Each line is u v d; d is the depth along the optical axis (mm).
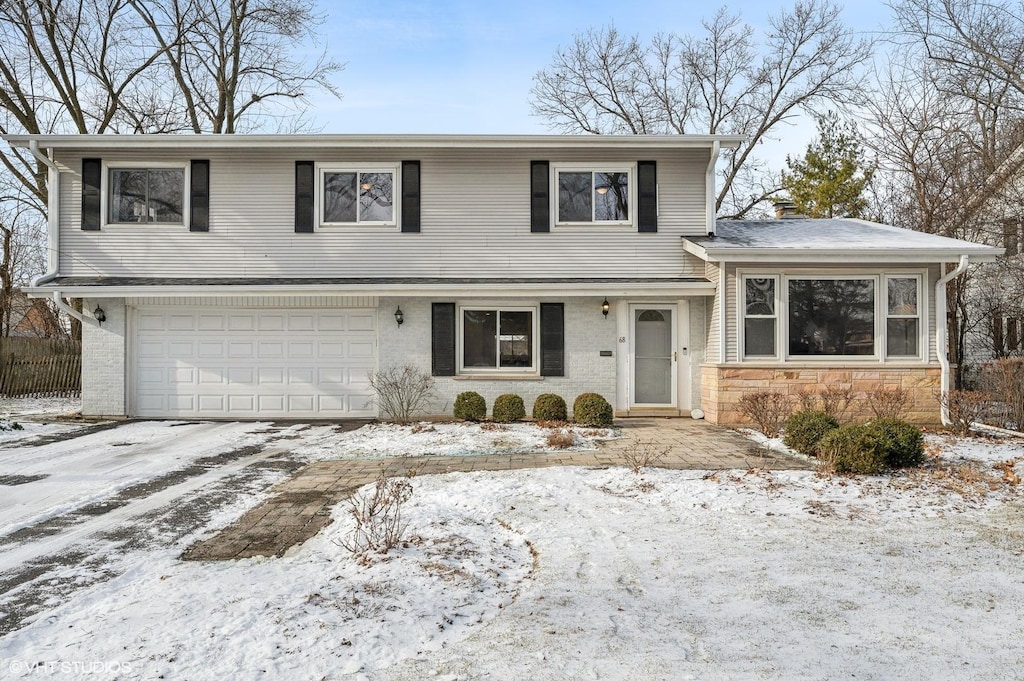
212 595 4824
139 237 14859
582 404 13219
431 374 14617
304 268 14969
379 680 3697
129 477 8891
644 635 4238
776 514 6961
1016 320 19297
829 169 24672
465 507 7234
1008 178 18562
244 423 14055
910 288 13508
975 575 5250
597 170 15078
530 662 3898
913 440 9008
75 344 20734
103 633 4238
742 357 13484
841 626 4363
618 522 6688
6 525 6742
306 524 6785
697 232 15055
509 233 15047
